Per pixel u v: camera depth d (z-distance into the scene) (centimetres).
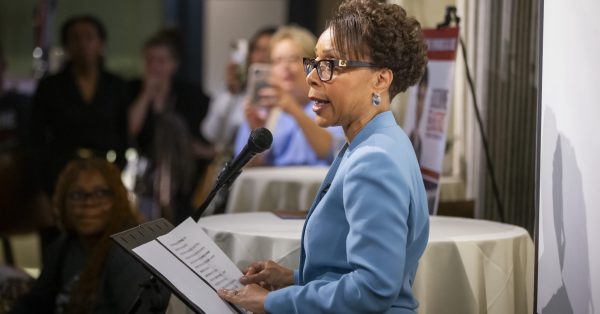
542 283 449
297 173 772
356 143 379
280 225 536
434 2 685
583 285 404
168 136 1062
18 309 650
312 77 388
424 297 467
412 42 390
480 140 652
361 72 383
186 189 1058
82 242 654
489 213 650
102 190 640
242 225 537
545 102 446
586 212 400
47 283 655
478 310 475
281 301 373
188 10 1602
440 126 589
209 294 390
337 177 376
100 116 1045
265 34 1039
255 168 841
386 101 391
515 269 494
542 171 451
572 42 415
